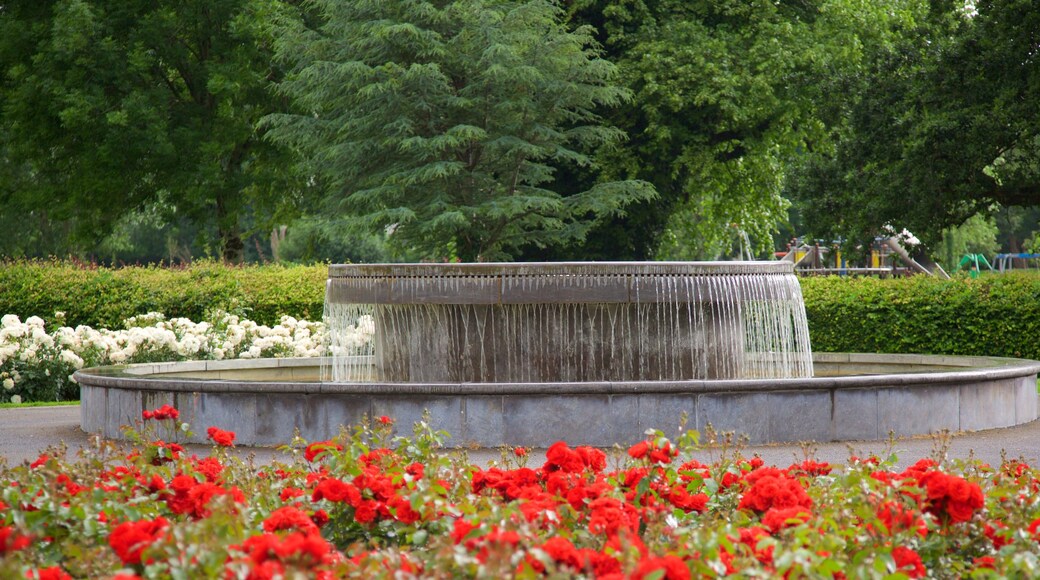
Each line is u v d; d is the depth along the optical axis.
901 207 24.27
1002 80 23.58
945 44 24.42
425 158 27.11
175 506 4.61
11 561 3.17
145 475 4.98
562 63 26.77
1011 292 18.12
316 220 32.47
